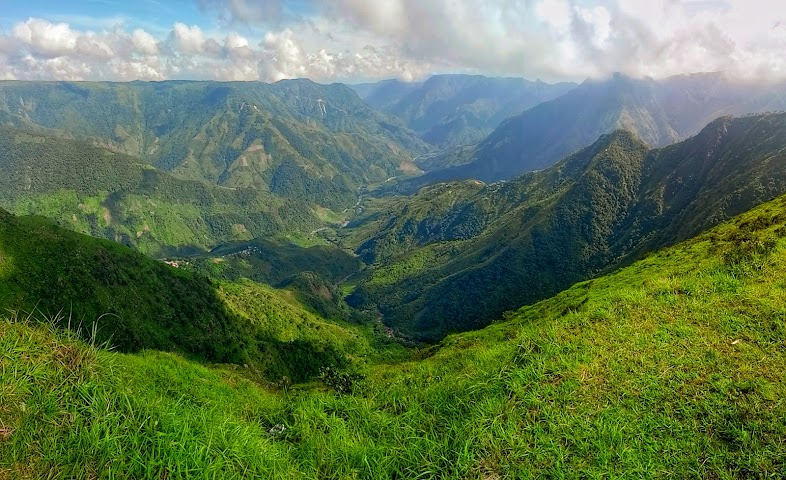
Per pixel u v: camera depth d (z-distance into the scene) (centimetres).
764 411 898
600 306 1661
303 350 9375
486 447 845
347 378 1970
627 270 5597
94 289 7000
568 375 1088
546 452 836
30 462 632
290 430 980
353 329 17662
